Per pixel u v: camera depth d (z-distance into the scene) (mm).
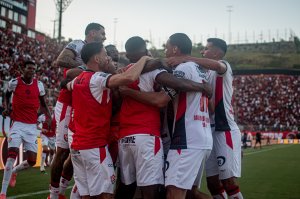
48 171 11703
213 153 5090
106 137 4242
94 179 4129
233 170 4836
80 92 4168
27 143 7598
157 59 4219
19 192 7609
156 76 4129
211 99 4922
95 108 4117
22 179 9727
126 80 3896
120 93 4219
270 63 87312
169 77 4066
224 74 4797
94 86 4070
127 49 4504
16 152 7191
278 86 58219
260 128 45656
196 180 4551
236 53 95750
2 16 38938
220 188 5176
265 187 8875
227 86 4902
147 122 4148
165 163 4223
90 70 4328
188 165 4086
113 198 4277
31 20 44625
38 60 31219
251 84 59594
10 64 26344
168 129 4516
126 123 4219
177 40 4387
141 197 4520
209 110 4926
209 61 4449
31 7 44438
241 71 65250
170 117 4480
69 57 5508
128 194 4441
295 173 11945
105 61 4348
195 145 4133
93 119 4125
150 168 4078
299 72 62062
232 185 4871
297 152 23906
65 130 5625
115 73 4457
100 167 4117
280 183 9594
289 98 55281
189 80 4133
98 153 4121
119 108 4504
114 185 4281
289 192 8148
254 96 56312
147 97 4074
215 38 5023
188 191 4574
